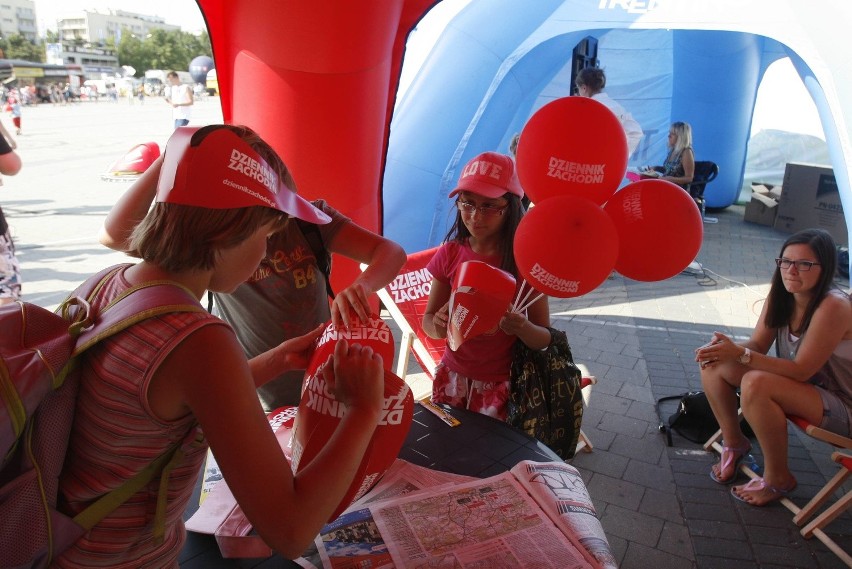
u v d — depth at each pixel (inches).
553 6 198.8
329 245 77.9
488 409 89.4
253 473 33.6
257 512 34.0
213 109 1400.1
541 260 74.0
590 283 74.9
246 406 34.0
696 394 139.8
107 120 1012.5
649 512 112.4
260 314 77.4
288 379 80.0
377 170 144.8
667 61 341.1
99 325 35.1
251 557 49.4
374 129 135.6
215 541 51.6
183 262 36.1
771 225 353.1
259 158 38.7
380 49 126.6
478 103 205.8
